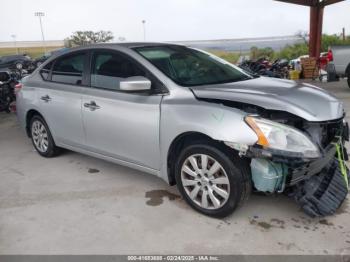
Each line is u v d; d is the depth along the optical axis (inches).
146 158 139.3
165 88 131.1
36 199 146.1
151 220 126.6
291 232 116.4
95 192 150.3
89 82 158.4
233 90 127.2
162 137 129.8
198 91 127.2
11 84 331.9
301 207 125.2
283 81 150.9
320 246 108.9
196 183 126.8
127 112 139.8
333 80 399.9
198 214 129.0
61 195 148.8
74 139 170.1
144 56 142.3
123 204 138.9
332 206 122.9
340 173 134.3
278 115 117.0
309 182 125.6
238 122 111.4
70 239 117.3
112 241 115.4
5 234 121.5
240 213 128.6
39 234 120.7
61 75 175.0
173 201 139.6
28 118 199.3
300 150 108.7
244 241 112.7
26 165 185.9
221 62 163.6
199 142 122.3
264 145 108.0
